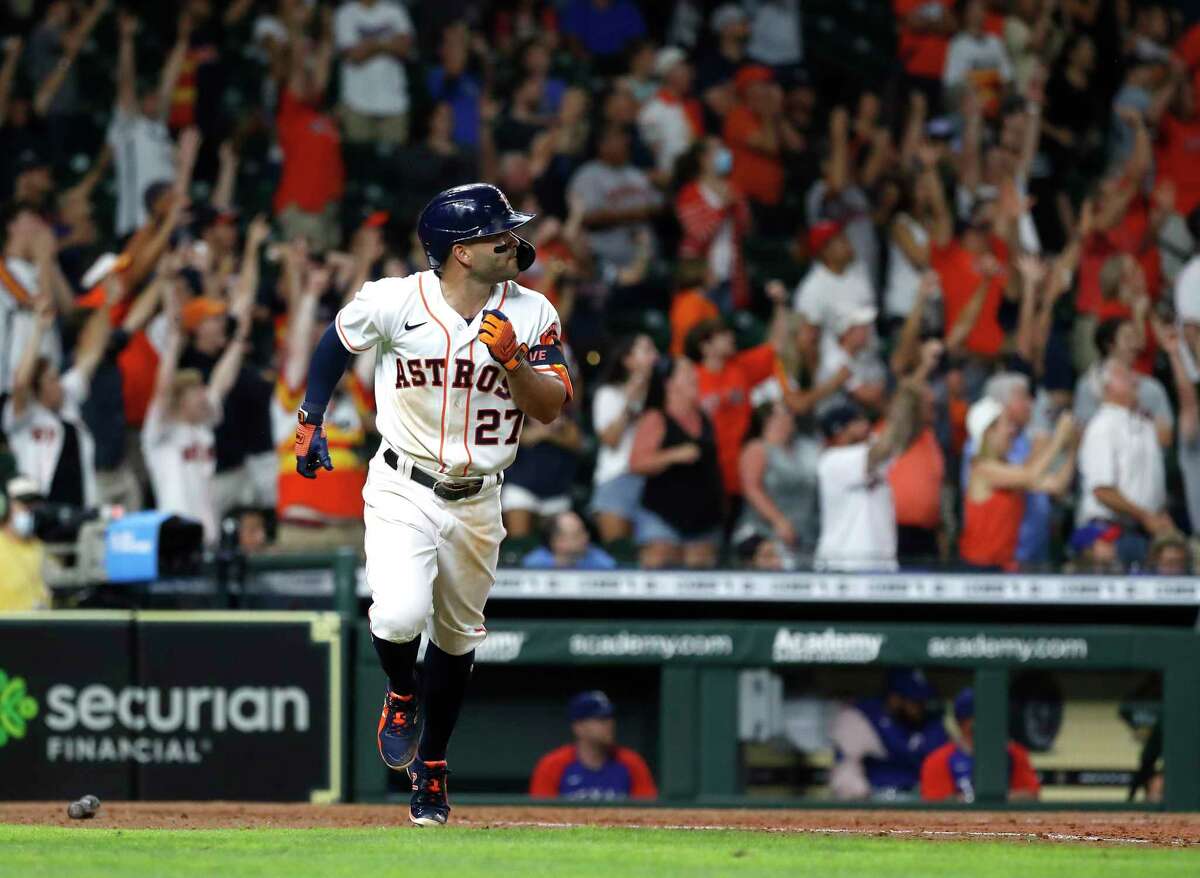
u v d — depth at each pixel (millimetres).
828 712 31391
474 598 17094
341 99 46781
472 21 50938
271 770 29484
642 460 36062
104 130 47000
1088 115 52281
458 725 31109
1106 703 31875
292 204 44094
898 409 36562
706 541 36156
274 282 41250
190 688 29531
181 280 36094
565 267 39938
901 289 44750
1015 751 31562
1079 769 31688
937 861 14531
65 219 42156
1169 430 41406
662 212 46531
